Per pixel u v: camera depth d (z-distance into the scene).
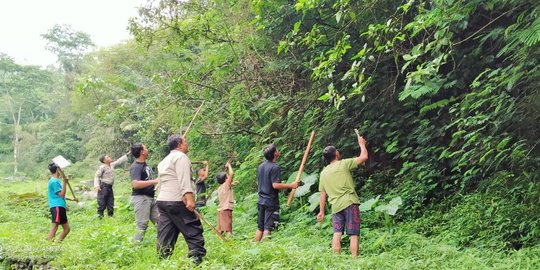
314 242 6.68
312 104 10.09
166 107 12.78
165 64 12.11
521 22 5.84
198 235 5.41
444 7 5.94
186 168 5.36
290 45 8.41
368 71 8.73
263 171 7.12
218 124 12.68
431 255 5.57
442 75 7.51
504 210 6.28
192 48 13.98
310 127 10.26
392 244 6.33
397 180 8.66
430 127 8.18
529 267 4.77
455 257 5.41
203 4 11.41
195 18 10.99
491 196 6.78
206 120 12.45
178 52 12.11
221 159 13.25
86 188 21.62
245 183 10.95
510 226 6.04
